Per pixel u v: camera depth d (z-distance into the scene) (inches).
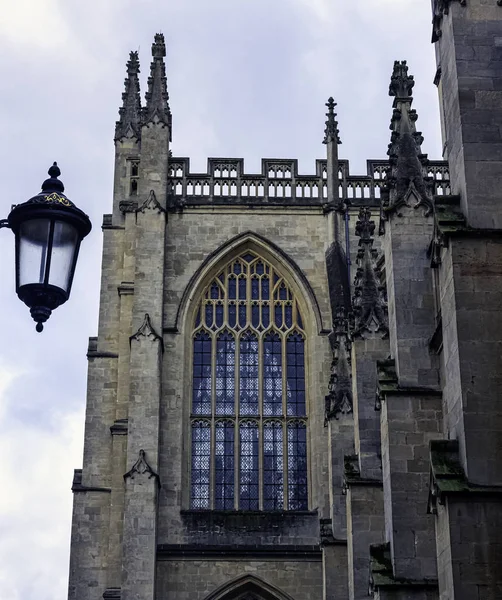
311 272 3890.3
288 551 3503.9
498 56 1747.0
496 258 1630.2
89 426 3688.5
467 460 1529.3
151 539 3385.8
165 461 3612.2
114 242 3941.9
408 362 2139.5
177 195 3944.4
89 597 3489.2
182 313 3801.7
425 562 2027.6
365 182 4030.5
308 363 3811.5
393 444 2085.4
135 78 4256.9
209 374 3791.8
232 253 3914.9
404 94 2449.6
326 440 3651.6
